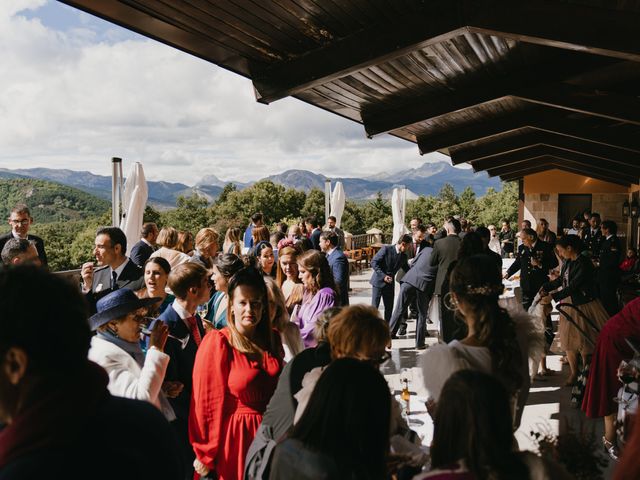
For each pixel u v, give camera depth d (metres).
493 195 59.28
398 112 7.61
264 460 2.25
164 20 4.30
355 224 58.91
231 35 4.82
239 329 2.86
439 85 6.89
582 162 14.73
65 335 1.00
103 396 1.10
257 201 70.44
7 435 0.96
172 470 1.16
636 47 3.99
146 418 1.15
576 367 5.96
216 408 2.77
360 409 1.59
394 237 15.34
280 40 5.05
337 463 1.56
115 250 4.56
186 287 3.25
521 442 4.18
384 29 4.93
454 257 6.59
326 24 4.84
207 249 5.71
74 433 0.98
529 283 7.54
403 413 3.43
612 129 8.65
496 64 6.36
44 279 1.03
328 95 6.94
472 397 1.48
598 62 6.39
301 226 11.18
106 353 2.66
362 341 2.11
